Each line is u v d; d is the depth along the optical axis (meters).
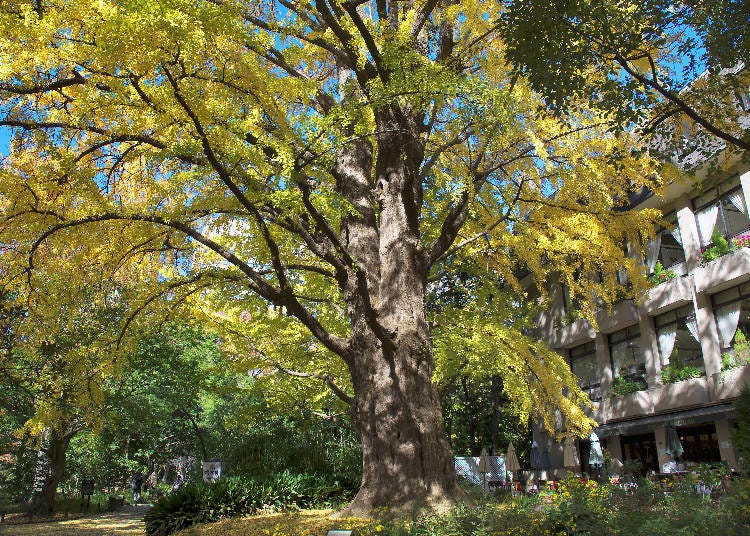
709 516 4.79
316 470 15.73
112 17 6.25
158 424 24.23
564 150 11.92
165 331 19.36
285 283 9.39
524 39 8.48
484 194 13.73
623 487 6.75
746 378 15.94
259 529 9.16
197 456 29.97
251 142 8.69
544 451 26.06
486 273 16.55
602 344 24.11
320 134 8.07
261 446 17.23
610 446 23.52
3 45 6.87
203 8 6.66
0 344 13.08
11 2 7.61
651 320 21.61
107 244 9.92
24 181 8.16
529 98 11.22
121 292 13.16
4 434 20.00
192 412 28.12
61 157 8.16
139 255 10.88
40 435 18.17
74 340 15.37
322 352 14.55
